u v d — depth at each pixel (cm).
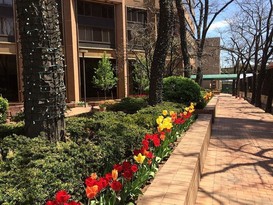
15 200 210
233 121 1285
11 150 316
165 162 424
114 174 266
